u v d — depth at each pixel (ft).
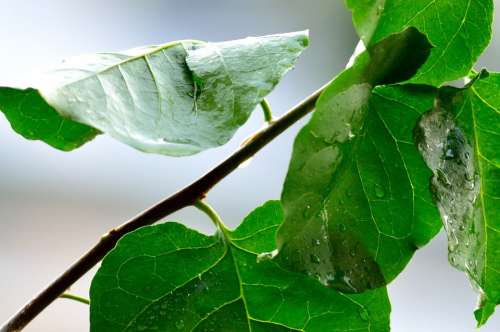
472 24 1.63
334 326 1.67
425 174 1.61
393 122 1.61
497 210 1.63
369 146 1.60
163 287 1.65
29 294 2.82
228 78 1.61
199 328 1.65
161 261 1.65
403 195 1.61
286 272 1.66
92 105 1.53
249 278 1.66
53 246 2.99
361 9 1.58
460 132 1.62
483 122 1.62
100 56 1.60
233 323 1.65
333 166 1.56
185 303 1.65
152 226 1.65
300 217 1.55
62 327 2.69
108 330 1.64
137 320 1.64
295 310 1.66
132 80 1.59
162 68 1.62
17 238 2.97
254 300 1.66
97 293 1.64
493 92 1.61
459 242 1.60
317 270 1.56
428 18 1.62
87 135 1.71
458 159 1.61
